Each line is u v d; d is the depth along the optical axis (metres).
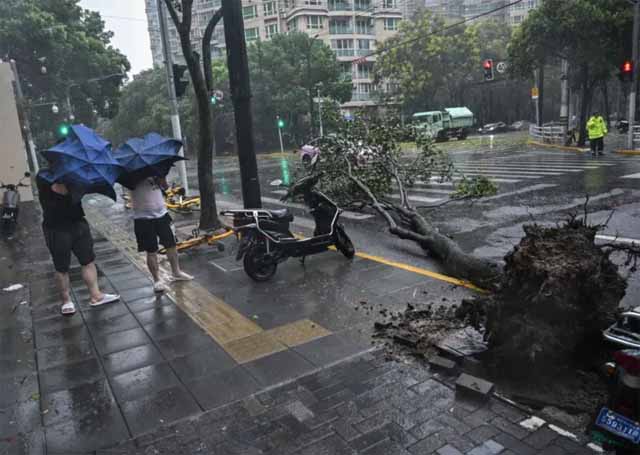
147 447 3.20
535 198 11.23
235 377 4.01
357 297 5.65
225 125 47.84
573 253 3.59
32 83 30.67
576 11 22.33
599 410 2.91
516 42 25.73
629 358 2.52
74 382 4.10
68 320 5.50
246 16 66.94
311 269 6.90
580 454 2.88
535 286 3.50
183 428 3.38
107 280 6.99
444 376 3.82
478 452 2.95
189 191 18.08
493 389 3.52
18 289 6.84
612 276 3.78
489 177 15.23
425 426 3.23
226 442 3.19
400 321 4.88
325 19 61.69
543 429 3.12
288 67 43.91
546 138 28.72
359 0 63.06
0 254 9.38
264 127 46.97
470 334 4.36
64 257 5.59
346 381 3.84
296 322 5.04
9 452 3.22
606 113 44.88
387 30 65.50
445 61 50.66
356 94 63.69
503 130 54.94
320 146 10.23
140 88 57.00
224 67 47.12
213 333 4.91
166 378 4.07
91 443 3.27
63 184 5.32
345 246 7.25
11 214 11.64
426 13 51.03
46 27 28.48
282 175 20.89
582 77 24.80
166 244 6.41
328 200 7.09
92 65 32.12
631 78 19.66
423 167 10.88
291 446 3.11
